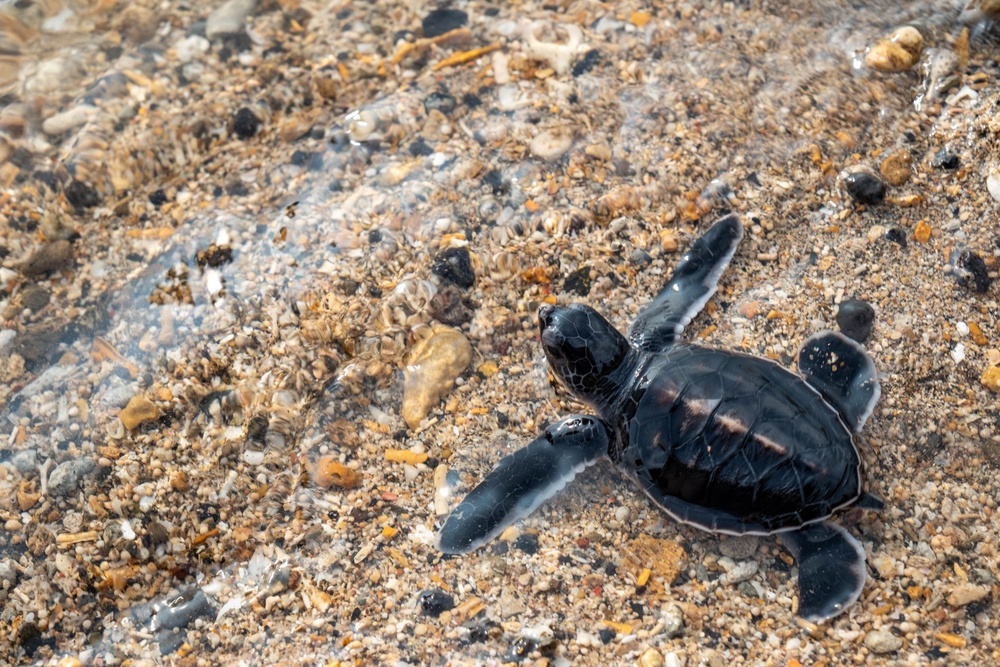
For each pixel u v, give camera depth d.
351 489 0.45
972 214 0.47
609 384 0.45
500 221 0.48
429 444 0.45
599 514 0.45
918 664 0.42
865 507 0.43
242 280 0.48
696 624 0.43
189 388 0.46
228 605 0.44
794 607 0.43
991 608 0.43
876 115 0.49
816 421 0.43
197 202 0.49
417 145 0.49
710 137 0.49
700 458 0.43
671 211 0.48
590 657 0.43
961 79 0.49
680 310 0.46
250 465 0.45
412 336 0.47
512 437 0.46
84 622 0.44
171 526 0.45
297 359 0.46
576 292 0.47
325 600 0.44
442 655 0.43
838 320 0.46
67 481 0.45
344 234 0.48
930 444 0.45
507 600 0.43
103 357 0.47
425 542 0.44
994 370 0.45
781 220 0.48
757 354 0.46
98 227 0.49
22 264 0.48
